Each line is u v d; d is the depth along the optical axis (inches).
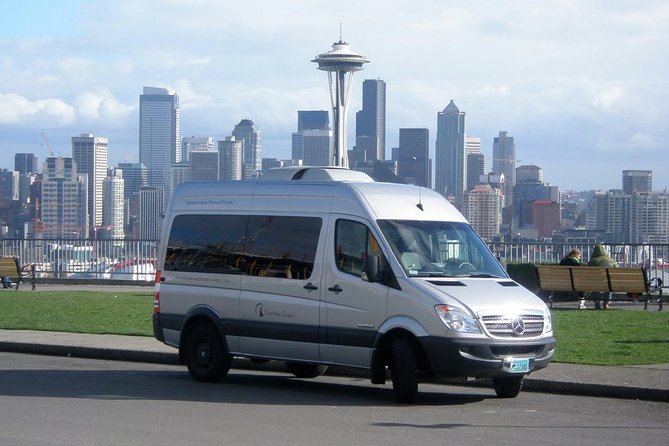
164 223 674.8
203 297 637.9
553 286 1077.1
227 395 578.2
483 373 534.3
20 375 657.6
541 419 504.4
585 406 547.8
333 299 578.2
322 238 590.6
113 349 756.0
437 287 546.3
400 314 549.6
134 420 490.3
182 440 440.8
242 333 617.9
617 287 1052.5
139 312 1032.8
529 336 548.4
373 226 571.5
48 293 1310.3
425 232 581.6
